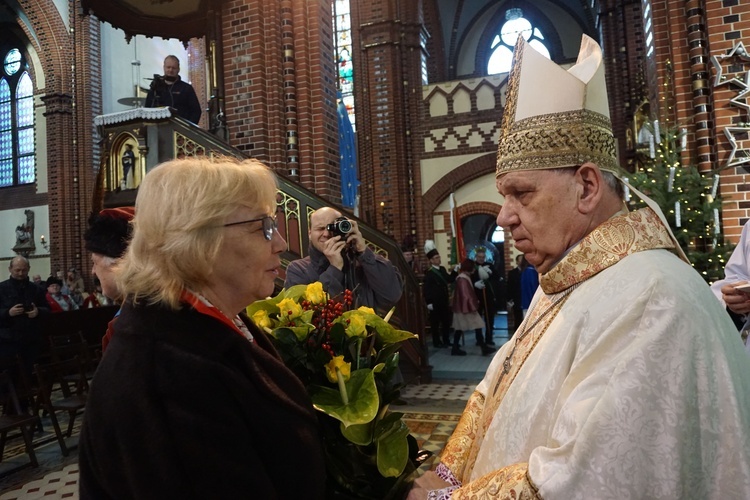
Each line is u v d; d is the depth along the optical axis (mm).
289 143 6250
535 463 887
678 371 837
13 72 16391
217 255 1026
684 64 5141
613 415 820
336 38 16594
